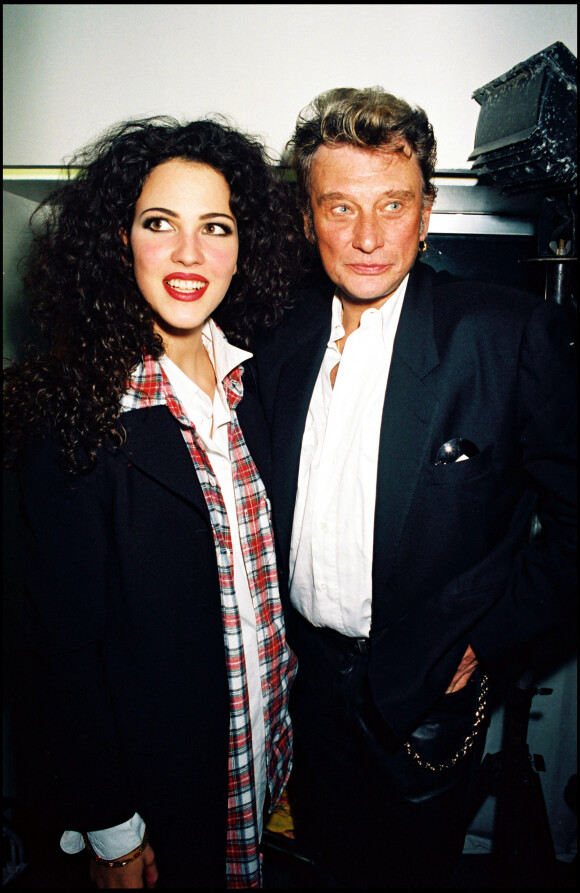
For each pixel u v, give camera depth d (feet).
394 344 3.18
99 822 3.05
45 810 5.67
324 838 4.11
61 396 2.90
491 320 3.04
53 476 2.89
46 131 4.48
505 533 3.38
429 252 4.82
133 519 3.01
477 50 4.24
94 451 2.87
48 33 4.36
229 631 3.31
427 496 3.08
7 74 4.41
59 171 4.41
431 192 3.28
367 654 3.53
